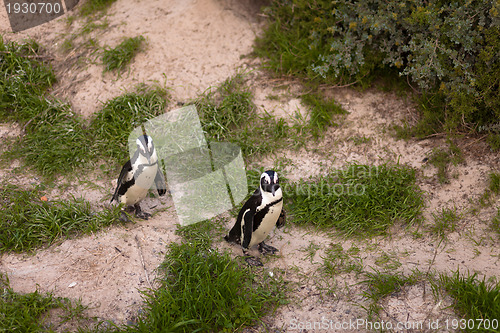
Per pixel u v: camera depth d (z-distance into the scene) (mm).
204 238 5375
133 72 7699
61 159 6488
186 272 4809
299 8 7590
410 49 6312
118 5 8664
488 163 5863
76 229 5484
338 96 7113
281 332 4316
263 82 7434
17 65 7656
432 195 5785
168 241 5395
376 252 5160
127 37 8078
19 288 4715
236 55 7812
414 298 4441
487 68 5910
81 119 7121
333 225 5645
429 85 6586
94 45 8039
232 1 8438
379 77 7156
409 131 6523
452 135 6246
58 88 7645
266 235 5156
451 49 6238
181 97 7379
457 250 5020
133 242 5355
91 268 4996
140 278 4895
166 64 7762
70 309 4473
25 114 7133
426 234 5320
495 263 4742
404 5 6145
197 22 8211
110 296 4684
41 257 5129
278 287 4793
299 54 7414
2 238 5223
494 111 5914
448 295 4379
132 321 4434
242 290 4680
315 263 5082
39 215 5480
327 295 4660
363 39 6656
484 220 5332
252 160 6641
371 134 6656
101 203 5961
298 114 7031
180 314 4316
